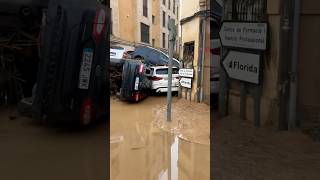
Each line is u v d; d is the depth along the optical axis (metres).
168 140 8.63
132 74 16.12
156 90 18.28
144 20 30.22
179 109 13.87
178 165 6.50
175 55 19.33
